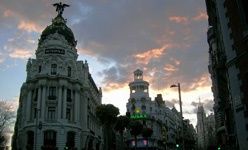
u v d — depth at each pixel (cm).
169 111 16362
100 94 10800
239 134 1786
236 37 1845
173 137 16100
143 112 13738
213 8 2858
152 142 12575
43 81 7412
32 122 7150
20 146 7375
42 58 7738
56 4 9075
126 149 12606
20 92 9000
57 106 7319
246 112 1730
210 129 15125
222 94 3656
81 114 7981
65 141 7050
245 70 1750
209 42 4766
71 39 8631
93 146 8738
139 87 14275
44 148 6769
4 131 7669
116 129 8712
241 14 1792
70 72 7912
